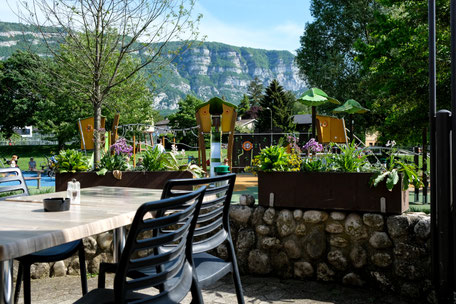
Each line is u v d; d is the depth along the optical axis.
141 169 4.50
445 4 11.02
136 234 1.41
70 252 2.55
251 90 97.75
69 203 2.12
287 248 3.98
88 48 6.66
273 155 4.02
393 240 3.54
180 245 1.72
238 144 14.23
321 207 3.80
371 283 3.64
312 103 7.76
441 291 3.07
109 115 30.00
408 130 11.15
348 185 3.70
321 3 27.23
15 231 1.54
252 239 4.12
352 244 3.73
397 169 3.60
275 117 52.84
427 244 3.38
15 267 3.84
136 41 6.71
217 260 2.41
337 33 26.20
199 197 1.80
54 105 34.03
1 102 53.88
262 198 4.08
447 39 10.67
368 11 24.25
